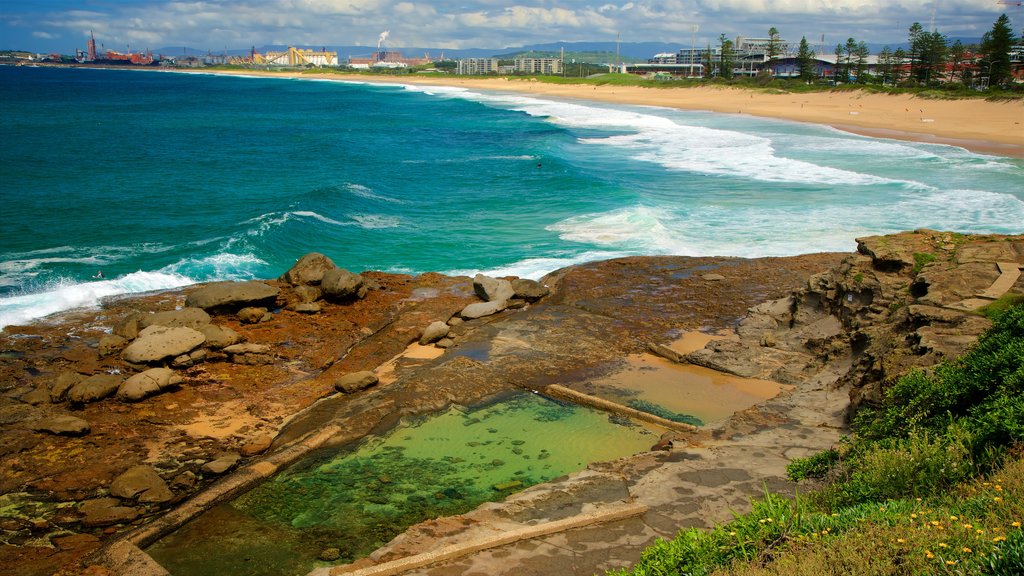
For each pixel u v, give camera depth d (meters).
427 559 7.59
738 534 6.02
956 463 6.72
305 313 16.66
